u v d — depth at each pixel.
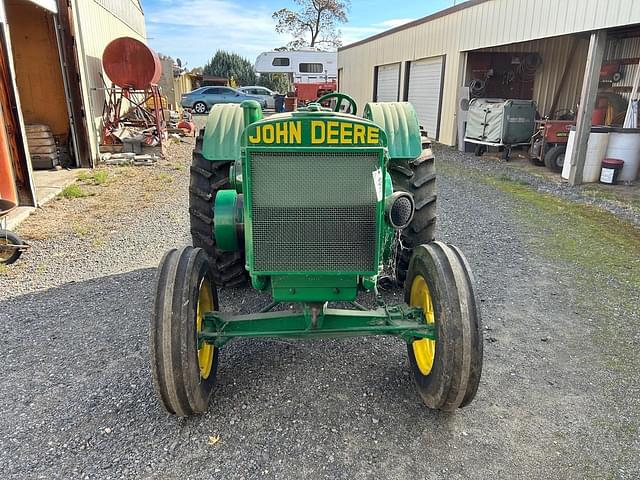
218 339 2.40
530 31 9.29
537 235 5.45
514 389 2.71
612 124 10.56
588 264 4.57
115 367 2.90
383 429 2.38
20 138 5.94
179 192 7.38
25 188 6.14
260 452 2.23
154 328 2.14
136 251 4.85
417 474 2.11
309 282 2.34
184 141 12.96
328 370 2.86
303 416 2.46
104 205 6.59
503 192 7.62
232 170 3.17
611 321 3.49
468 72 12.43
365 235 2.24
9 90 5.73
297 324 2.48
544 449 2.26
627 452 2.24
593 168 8.28
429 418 2.46
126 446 2.27
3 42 5.60
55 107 8.92
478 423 2.43
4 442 2.30
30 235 5.30
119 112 11.06
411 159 3.54
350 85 22.05
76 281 4.15
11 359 2.99
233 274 3.82
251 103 3.08
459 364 2.18
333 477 2.09
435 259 2.35
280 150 2.14
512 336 3.28
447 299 2.22
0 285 4.07
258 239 2.23
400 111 3.65
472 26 11.49
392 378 2.79
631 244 5.14
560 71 12.55
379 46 18.08
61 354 3.04
